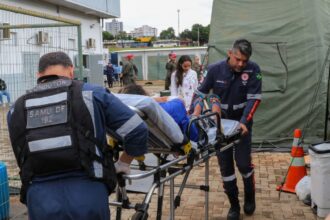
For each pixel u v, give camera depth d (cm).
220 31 867
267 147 841
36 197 250
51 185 249
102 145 255
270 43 833
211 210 531
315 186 503
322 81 803
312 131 814
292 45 823
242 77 455
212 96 460
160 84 3203
